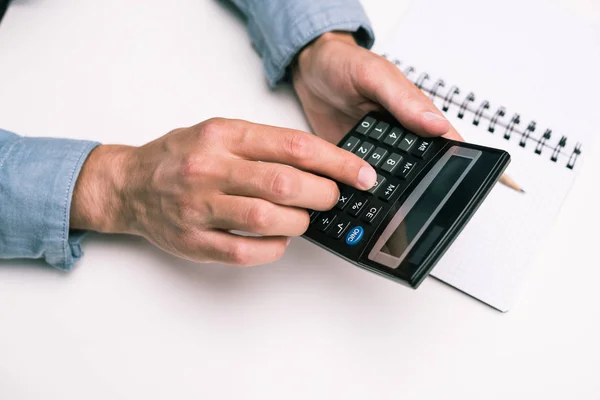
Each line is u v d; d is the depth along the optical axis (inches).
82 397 16.7
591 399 16.6
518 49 23.2
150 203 17.8
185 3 25.1
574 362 17.1
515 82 22.3
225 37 24.3
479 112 21.7
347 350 17.4
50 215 18.0
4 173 18.4
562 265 18.7
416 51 23.4
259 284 18.5
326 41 21.7
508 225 19.3
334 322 17.8
